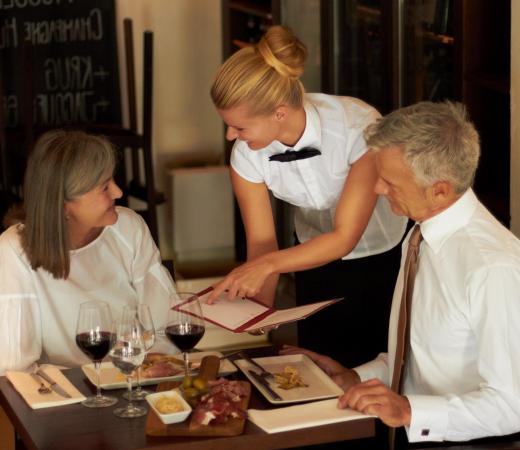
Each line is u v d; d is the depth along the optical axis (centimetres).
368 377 263
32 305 280
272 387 245
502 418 223
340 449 275
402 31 398
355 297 329
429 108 226
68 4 586
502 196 355
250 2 575
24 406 237
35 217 276
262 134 274
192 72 612
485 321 224
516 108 321
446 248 233
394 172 228
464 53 352
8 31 580
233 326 257
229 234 611
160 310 302
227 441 215
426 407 224
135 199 607
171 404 223
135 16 597
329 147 294
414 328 240
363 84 431
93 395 244
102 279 296
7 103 584
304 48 274
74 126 563
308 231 333
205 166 622
